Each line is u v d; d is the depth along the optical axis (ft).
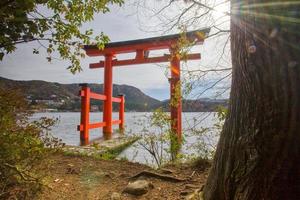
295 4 5.72
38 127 12.17
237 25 7.27
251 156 6.23
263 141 5.99
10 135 10.55
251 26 6.56
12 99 11.13
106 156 24.18
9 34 13.07
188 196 11.89
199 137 20.02
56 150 12.84
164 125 23.32
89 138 45.70
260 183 5.92
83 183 14.66
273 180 5.69
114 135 48.88
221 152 7.68
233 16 7.55
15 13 12.31
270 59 6.04
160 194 12.94
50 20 13.69
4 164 10.46
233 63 7.60
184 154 20.42
